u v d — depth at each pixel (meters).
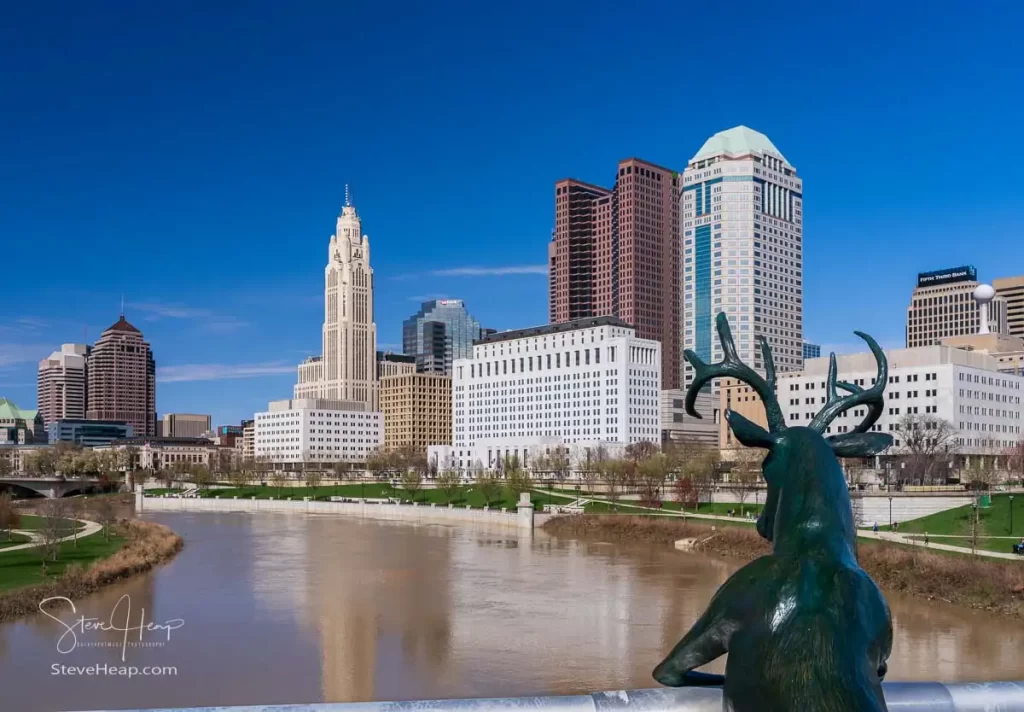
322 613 97.94
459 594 110.25
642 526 171.38
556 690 68.88
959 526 141.25
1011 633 84.94
